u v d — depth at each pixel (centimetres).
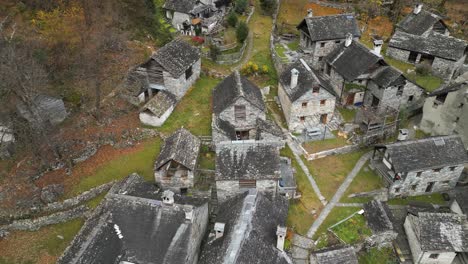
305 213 3856
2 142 4269
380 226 3616
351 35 5222
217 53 5741
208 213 3622
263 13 7219
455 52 5700
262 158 3703
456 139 4147
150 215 3130
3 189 3928
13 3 4944
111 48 5381
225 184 3684
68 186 3969
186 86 5134
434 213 3581
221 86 4822
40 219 3772
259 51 6147
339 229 3634
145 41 5797
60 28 4762
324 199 4006
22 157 4222
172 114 4794
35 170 4091
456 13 7556
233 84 4588
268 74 5581
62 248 3622
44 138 4016
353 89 5041
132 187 3578
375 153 4409
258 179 3625
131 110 4769
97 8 5331
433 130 4872
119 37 5434
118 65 5216
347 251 3297
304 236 3631
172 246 2997
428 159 3997
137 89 4778
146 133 4491
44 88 4278
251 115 4409
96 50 4881
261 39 6469
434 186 4234
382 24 7094
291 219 3775
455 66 5750
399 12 7100
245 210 3186
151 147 4375
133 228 3095
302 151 4503
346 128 4781
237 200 3434
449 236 3472
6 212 3781
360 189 4128
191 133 4281
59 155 4109
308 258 3428
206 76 5550
